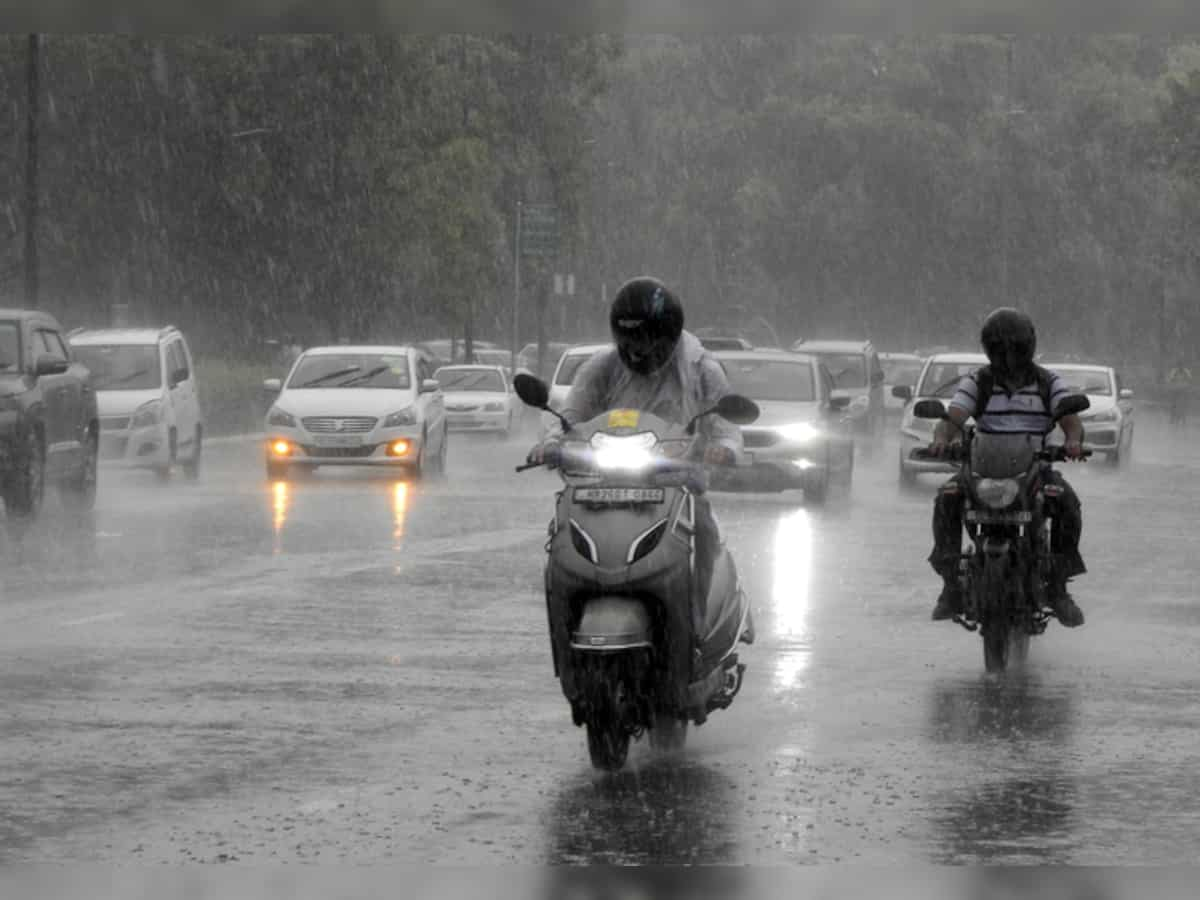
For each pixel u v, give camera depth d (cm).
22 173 13938
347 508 6134
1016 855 1827
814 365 6750
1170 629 3512
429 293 15288
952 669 2997
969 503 2923
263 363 14200
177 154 14250
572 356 7956
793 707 2639
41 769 2189
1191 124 17312
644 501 2134
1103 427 8981
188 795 2058
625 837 1881
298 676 2856
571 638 2127
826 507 6412
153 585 4009
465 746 2333
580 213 17438
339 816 1964
